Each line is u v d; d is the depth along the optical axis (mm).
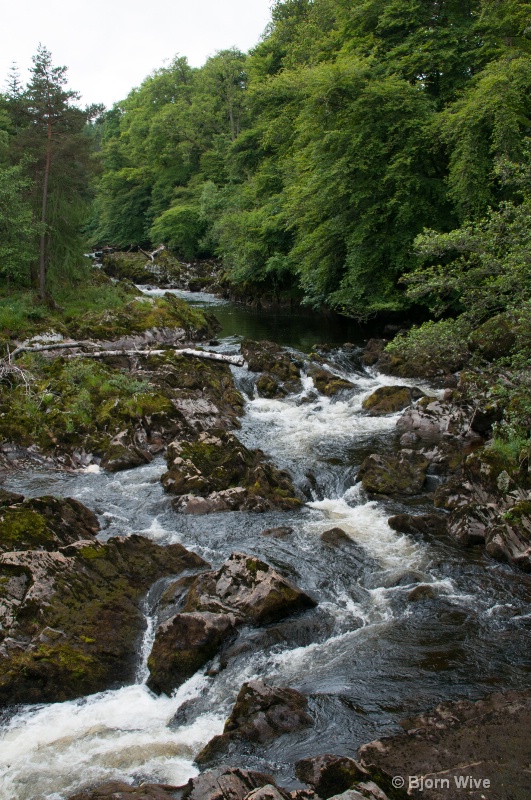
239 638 7988
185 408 16938
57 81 26188
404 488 12500
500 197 21906
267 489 12477
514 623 8117
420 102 23344
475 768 5449
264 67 48188
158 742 6594
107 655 7887
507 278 11812
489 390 13891
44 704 7266
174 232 55812
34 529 10102
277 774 5801
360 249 24781
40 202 27453
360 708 6645
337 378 19734
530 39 23953
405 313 27281
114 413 16062
